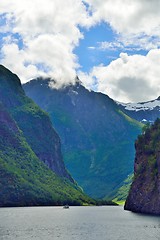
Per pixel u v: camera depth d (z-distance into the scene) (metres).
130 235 172.38
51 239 161.25
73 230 193.75
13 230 191.12
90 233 180.75
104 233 180.12
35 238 163.88
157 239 160.12
